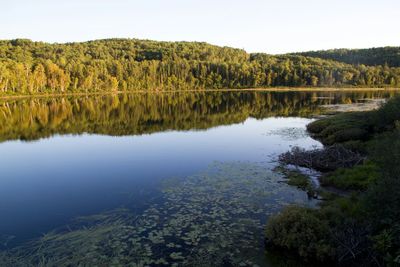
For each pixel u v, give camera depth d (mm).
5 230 12914
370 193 10789
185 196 15984
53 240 11828
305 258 10570
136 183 18547
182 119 48281
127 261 10367
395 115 26203
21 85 101062
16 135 35562
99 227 12805
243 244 11445
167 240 11656
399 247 9469
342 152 21234
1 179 19969
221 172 20016
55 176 20453
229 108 64750
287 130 36656
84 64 127312
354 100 75625
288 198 15609
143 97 102125
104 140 32406
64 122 45219
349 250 10078
